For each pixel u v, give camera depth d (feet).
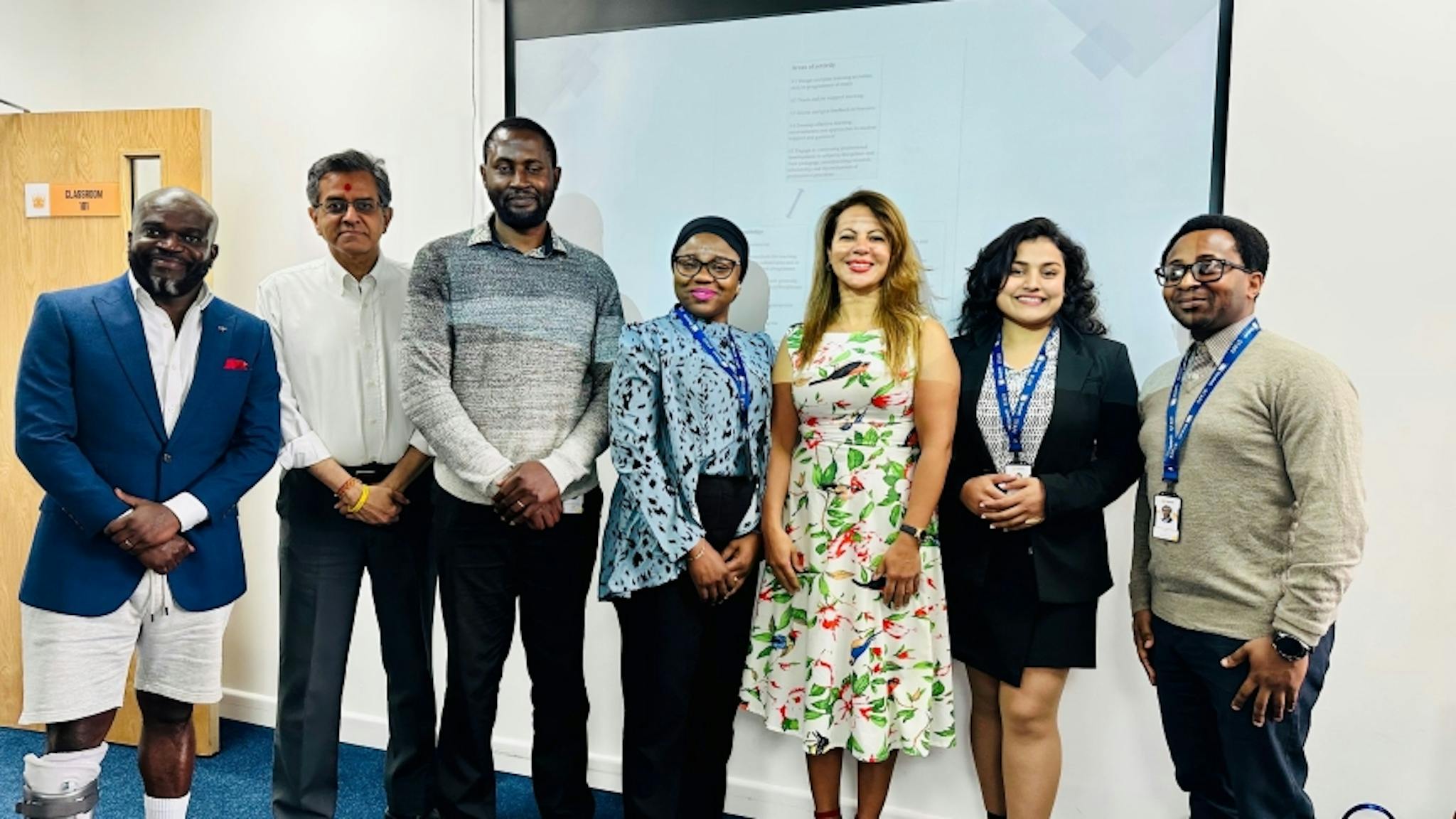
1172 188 6.73
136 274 6.18
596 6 8.09
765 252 7.77
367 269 7.44
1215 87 6.61
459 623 6.72
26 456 5.92
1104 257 6.89
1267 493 5.22
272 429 6.84
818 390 6.37
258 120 9.32
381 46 8.86
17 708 9.37
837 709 6.46
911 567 6.17
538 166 6.57
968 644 6.49
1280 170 6.55
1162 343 6.80
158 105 9.67
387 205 7.54
